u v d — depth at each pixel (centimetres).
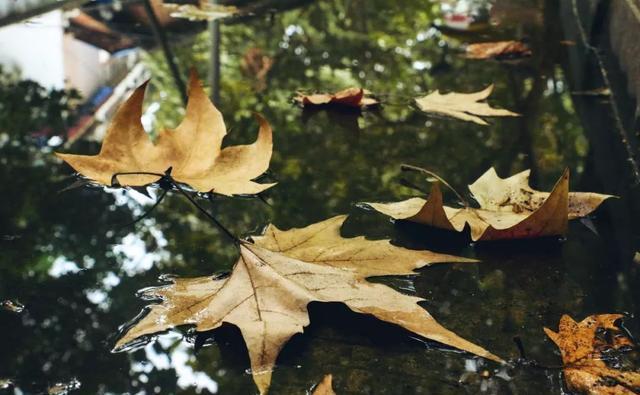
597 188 109
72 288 95
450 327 93
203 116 108
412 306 92
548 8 160
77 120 120
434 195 100
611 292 96
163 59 137
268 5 158
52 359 89
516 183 107
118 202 105
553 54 141
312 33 147
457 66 137
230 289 92
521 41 145
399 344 91
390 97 128
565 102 126
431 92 129
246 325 90
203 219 103
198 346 91
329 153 114
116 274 96
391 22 153
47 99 125
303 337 92
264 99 126
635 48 121
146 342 91
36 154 112
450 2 163
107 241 100
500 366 90
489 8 160
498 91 129
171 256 98
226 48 141
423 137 118
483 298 95
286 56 139
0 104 123
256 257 95
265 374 85
